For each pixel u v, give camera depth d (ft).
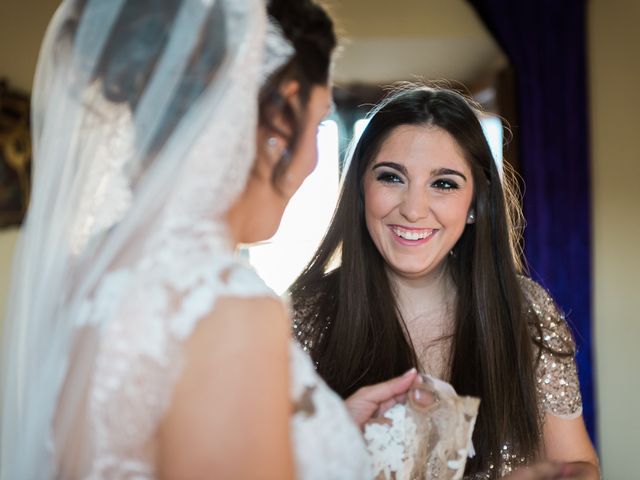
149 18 3.34
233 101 3.25
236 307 3.02
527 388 6.25
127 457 2.97
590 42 14.92
